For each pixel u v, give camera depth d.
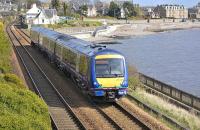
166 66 74.75
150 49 106.56
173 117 24.23
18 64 43.06
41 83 32.72
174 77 62.72
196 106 28.33
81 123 20.53
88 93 26.89
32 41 64.44
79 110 24.12
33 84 31.41
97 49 26.97
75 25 153.75
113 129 20.38
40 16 143.75
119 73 26.11
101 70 25.89
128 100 27.28
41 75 36.97
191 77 62.72
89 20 187.38
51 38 44.91
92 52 26.83
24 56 51.84
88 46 29.05
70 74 34.03
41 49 54.12
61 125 20.78
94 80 25.73
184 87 54.50
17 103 17.45
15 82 26.56
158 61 81.81
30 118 16.22
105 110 24.30
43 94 28.27
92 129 20.20
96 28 144.75
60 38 40.69
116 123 20.80
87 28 142.12
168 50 104.62
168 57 88.94
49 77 36.00
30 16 145.50
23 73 37.69
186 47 113.75
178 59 85.88
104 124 21.19
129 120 22.03
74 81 32.09
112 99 26.36
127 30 175.62
